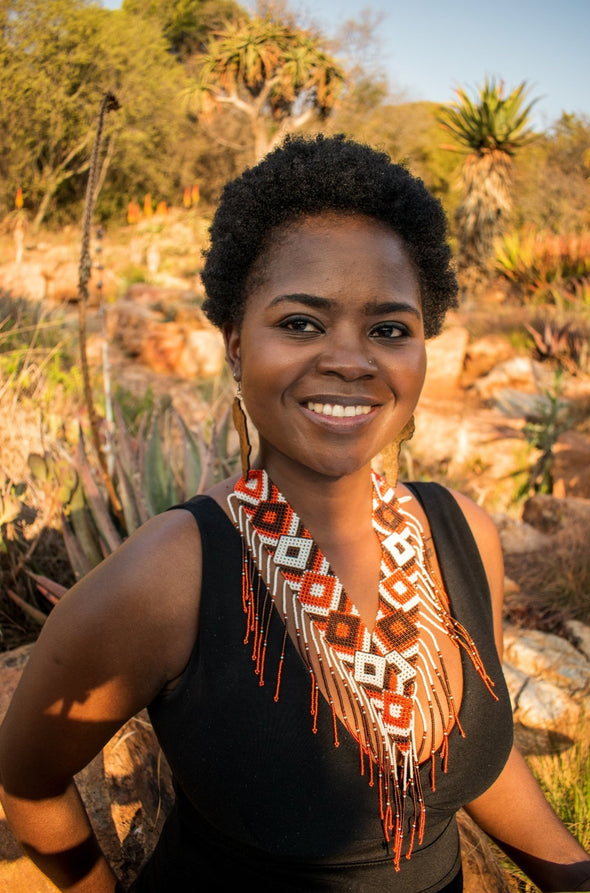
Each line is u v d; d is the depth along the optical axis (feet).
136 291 39.24
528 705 10.98
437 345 32.71
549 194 72.59
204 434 14.69
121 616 3.39
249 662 3.51
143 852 5.66
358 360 3.45
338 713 3.54
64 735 3.51
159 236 59.62
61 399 16.62
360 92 90.38
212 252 3.79
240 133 88.84
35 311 25.18
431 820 3.76
